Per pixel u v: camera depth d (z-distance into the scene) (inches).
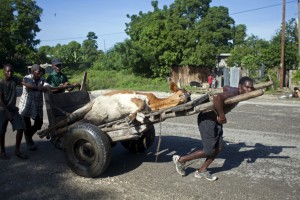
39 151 273.9
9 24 1449.3
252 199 179.6
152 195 184.9
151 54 1155.3
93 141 200.4
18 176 216.4
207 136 197.0
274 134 319.9
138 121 206.4
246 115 429.1
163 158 251.1
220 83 1048.8
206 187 195.6
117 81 1123.9
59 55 2310.5
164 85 1034.7
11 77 243.3
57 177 213.6
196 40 1145.4
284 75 924.6
